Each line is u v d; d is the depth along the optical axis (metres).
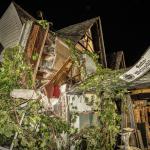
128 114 12.09
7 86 10.46
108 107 10.76
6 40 17.92
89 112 12.88
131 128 11.34
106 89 10.61
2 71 10.80
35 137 9.59
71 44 14.43
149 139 14.63
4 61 11.09
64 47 14.97
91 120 12.88
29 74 11.22
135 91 11.79
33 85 11.10
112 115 10.67
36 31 12.88
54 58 14.18
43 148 9.46
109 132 10.71
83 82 11.95
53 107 11.54
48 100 10.28
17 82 10.84
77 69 14.81
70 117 11.76
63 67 13.00
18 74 10.88
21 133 9.15
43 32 13.35
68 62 13.49
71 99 12.05
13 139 9.27
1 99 9.91
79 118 12.19
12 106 9.73
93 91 11.06
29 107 9.73
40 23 13.60
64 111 11.68
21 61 11.20
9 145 10.06
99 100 11.12
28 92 9.77
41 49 13.06
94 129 10.86
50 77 12.89
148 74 10.78
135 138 12.83
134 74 9.47
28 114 9.68
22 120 9.45
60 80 12.59
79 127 12.07
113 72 12.70
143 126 14.74
